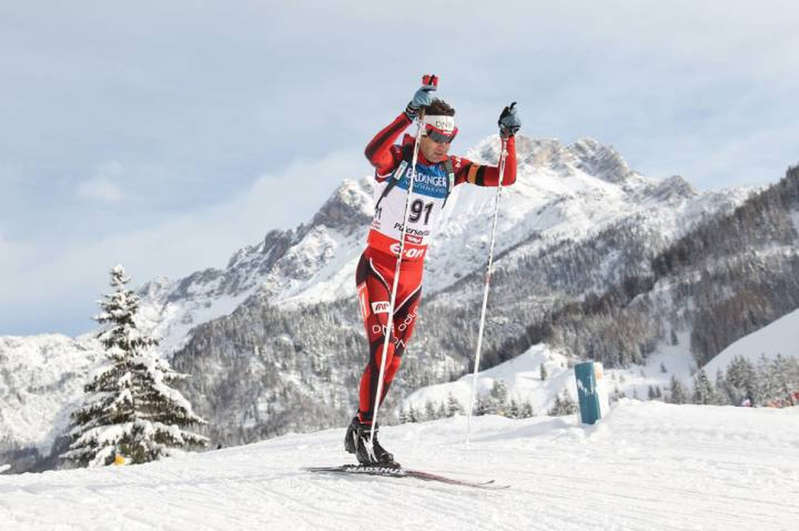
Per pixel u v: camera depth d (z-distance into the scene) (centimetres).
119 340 2430
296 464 574
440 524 318
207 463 621
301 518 328
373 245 450
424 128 441
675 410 1031
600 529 312
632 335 17950
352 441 439
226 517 326
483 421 1248
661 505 366
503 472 471
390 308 426
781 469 495
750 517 339
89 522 307
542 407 14675
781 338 11175
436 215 460
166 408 2427
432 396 15438
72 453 2328
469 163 486
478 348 502
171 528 301
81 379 2378
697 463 534
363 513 339
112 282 2480
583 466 509
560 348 18575
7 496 374
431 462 539
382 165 437
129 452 2291
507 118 481
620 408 1052
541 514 340
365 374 441
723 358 11700
